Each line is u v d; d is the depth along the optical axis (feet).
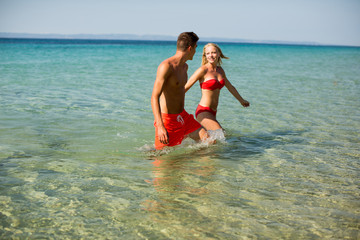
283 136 17.30
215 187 10.70
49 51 119.34
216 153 14.51
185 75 15.07
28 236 7.64
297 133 17.89
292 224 8.39
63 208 9.02
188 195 10.03
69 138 16.07
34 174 11.44
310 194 10.27
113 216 8.64
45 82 36.09
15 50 119.55
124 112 22.13
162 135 13.64
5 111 21.18
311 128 19.01
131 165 12.75
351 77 49.88
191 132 15.66
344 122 20.51
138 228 8.09
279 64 79.92
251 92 33.19
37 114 20.75
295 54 155.02
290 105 26.14
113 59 84.28
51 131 17.13
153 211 8.96
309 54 158.71
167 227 8.14
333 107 25.44
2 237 7.57
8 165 12.22
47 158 13.16
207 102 17.53
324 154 14.39
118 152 14.33
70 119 19.79
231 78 46.39
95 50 144.66
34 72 46.21
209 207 9.25
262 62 87.25
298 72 57.62
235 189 10.56
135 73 48.88
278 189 10.63
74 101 25.41
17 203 9.23
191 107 25.07
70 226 8.11
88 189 10.33
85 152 14.12
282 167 12.75
